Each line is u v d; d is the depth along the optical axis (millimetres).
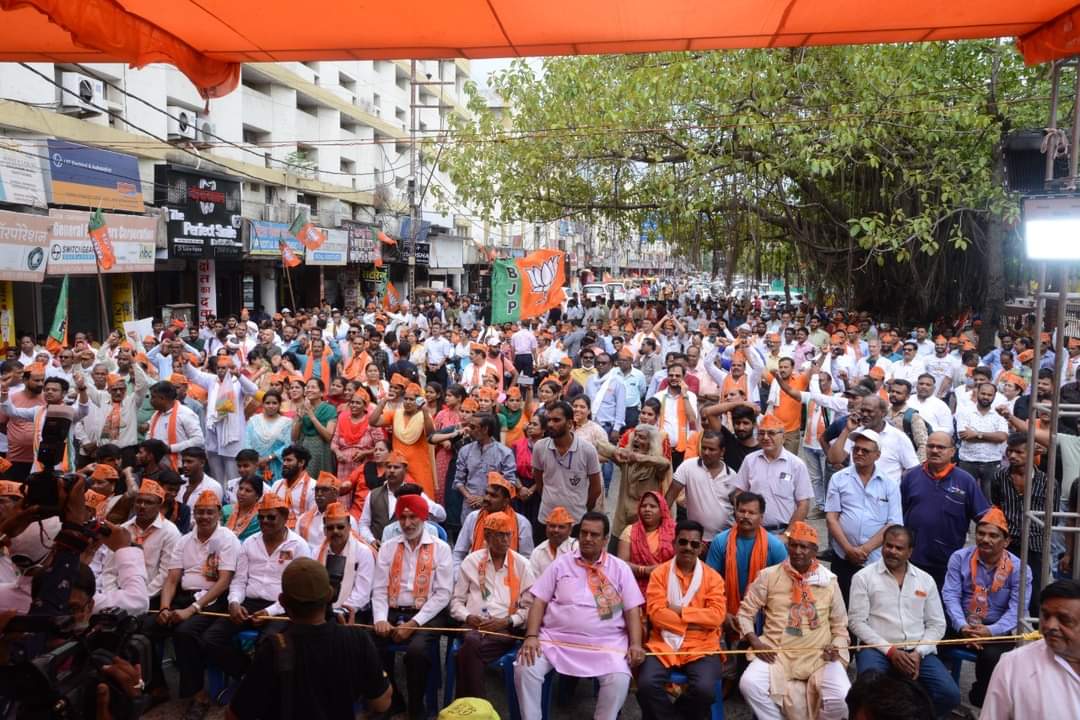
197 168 22344
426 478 8289
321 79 35156
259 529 6641
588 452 6918
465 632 5539
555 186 21016
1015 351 13938
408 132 44000
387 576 5746
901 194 18062
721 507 6633
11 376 9617
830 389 9953
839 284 23609
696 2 3891
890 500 6230
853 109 16016
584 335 16500
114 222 17656
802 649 5137
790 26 4250
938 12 4055
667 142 18656
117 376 9227
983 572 5594
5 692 3248
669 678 5152
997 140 15875
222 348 13430
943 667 5215
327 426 8914
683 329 17375
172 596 5855
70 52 4613
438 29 4285
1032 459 4828
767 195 20078
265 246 25734
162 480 6672
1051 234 4410
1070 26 4027
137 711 3615
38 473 3797
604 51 4695
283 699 3367
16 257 14109
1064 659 3480
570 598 5250
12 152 14828
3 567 3920
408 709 5484
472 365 13203
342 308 34781
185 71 4609
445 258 44031
